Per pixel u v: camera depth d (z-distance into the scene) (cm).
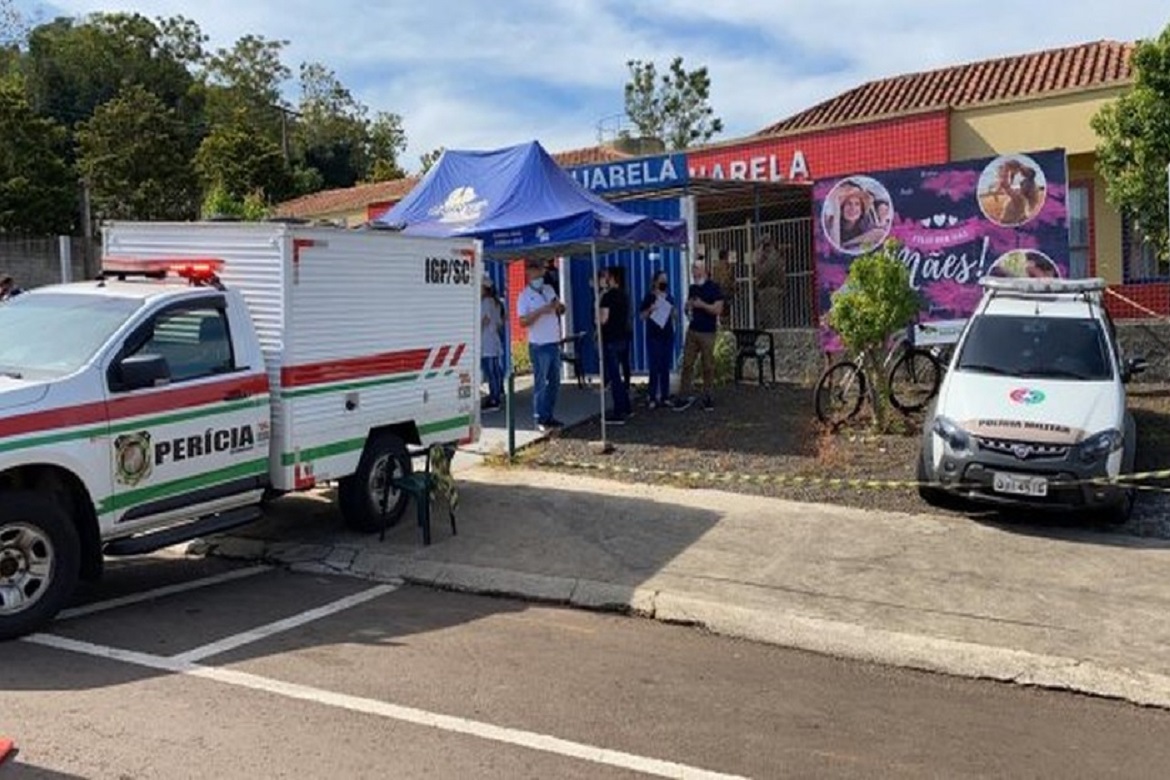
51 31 7169
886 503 979
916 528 896
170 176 4931
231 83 8081
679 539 868
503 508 972
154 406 721
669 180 1769
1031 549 838
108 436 692
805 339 1680
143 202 4862
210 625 680
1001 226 1486
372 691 562
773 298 1859
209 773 454
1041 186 1459
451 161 1506
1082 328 1029
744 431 1280
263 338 818
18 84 4688
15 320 752
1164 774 482
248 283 826
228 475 777
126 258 879
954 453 917
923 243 1533
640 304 1772
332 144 7938
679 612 710
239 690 559
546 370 1302
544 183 1400
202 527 761
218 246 837
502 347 1546
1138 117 1487
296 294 820
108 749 477
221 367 777
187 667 596
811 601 719
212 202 2439
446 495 907
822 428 1271
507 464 1154
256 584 790
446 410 985
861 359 1259
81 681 568
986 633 660
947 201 1516
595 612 733
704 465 1125
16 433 642
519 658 626
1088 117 1816
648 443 1238
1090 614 693
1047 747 512
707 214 2089
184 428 742
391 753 482
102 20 7344
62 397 668
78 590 768
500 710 539
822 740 512
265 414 805
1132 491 930
